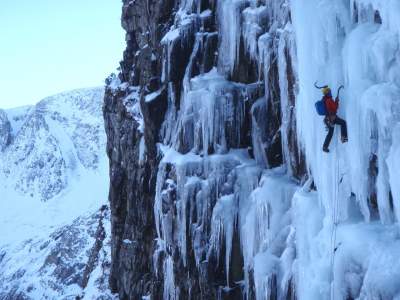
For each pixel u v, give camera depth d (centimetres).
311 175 1163
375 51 874
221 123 1492
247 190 1415
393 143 835
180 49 1656
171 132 1745
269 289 1201
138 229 2198
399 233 856
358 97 896
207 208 1462
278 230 1248
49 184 10400
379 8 891
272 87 1385
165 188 1606
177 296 1645
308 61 1051
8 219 9538
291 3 1120
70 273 5434
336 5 1002
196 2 1683
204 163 1488
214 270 1426
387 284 794
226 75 1554
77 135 11431
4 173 11638
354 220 970
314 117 1040
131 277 2288
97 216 6506
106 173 10375
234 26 1513
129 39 2439
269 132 1434
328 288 966
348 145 939
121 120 2377
